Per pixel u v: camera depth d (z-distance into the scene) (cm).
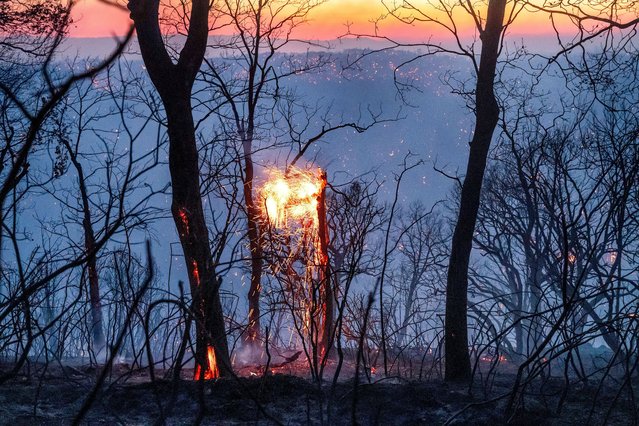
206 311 446
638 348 636
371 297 384
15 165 225
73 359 1101
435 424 659
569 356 717
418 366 1348
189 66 1041
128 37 188
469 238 1141
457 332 1113
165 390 738
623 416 714
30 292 265
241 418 670
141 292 263
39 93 196
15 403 691
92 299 655
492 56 1159
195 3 1056
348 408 686
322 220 1302
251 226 1288
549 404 774
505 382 988
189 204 984
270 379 755
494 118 1156
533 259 2464
